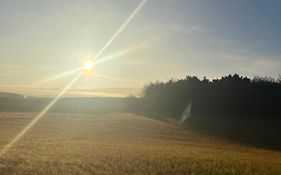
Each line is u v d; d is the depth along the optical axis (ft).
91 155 75.41
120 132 152.15
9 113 231.91
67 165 63.46
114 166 63.67
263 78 275.80
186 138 149.28
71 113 248.73
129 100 332.60
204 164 69.62
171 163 69.26
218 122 221.66
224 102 273.75
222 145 133.69
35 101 332.39
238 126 207.10
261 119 242.58
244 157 89.97
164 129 177.06
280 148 141.59
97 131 150.71
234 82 274.98
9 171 57.41
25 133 128.67
